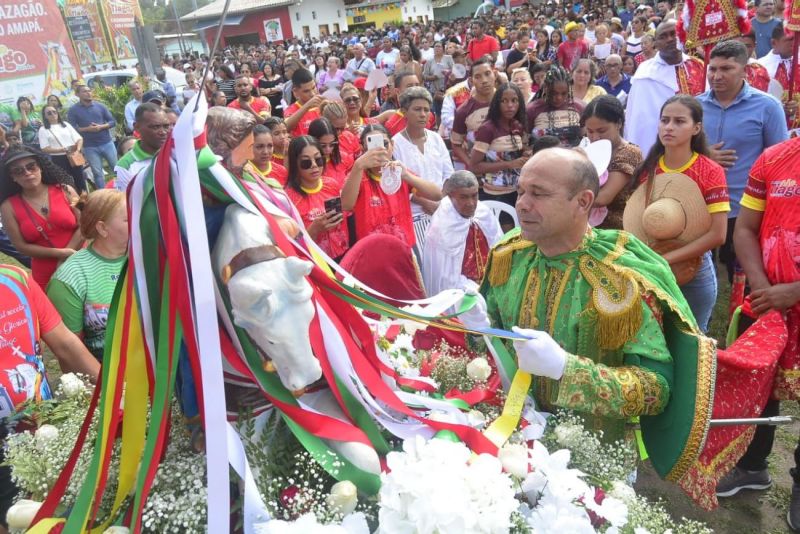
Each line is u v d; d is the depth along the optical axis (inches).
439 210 130.9
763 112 144.9
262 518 46.7
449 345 82.7
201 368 42.2
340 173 174.9
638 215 114.4
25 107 386.6
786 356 93.3
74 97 502.0
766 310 91.9
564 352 61.8
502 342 74.1
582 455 60.4
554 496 51.2
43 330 84.4
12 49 468.1
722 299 177.2
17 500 61.0
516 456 55.2
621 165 126.2
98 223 102.0
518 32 501.7
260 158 157.5
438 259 130.2
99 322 102.7
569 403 61.2
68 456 59.7
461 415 61.2
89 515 48.7
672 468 65.7
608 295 65.1
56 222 154.9
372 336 61.4
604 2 770.2
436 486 46.6
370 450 51.8
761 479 110.3
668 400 64.9
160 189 47.0
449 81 412.5
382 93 389.4
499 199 193.6
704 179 108.9
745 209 97.5
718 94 148.0
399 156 173.9
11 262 255.8
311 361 47.0
